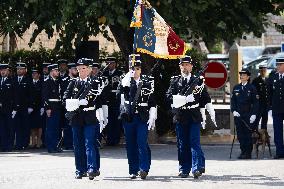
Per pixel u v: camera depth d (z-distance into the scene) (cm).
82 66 3266
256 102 4181
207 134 5456
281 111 4262
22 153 4588
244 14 4906
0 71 4828
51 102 4641
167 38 3359
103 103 3284
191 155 3284
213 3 4569
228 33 5025
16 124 4862
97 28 4778
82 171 3281
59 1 4459
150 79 3250
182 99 3247
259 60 9150
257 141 4225
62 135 4772
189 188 2919
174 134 5391
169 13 4466
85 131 3225
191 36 4841
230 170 3525
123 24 4384
